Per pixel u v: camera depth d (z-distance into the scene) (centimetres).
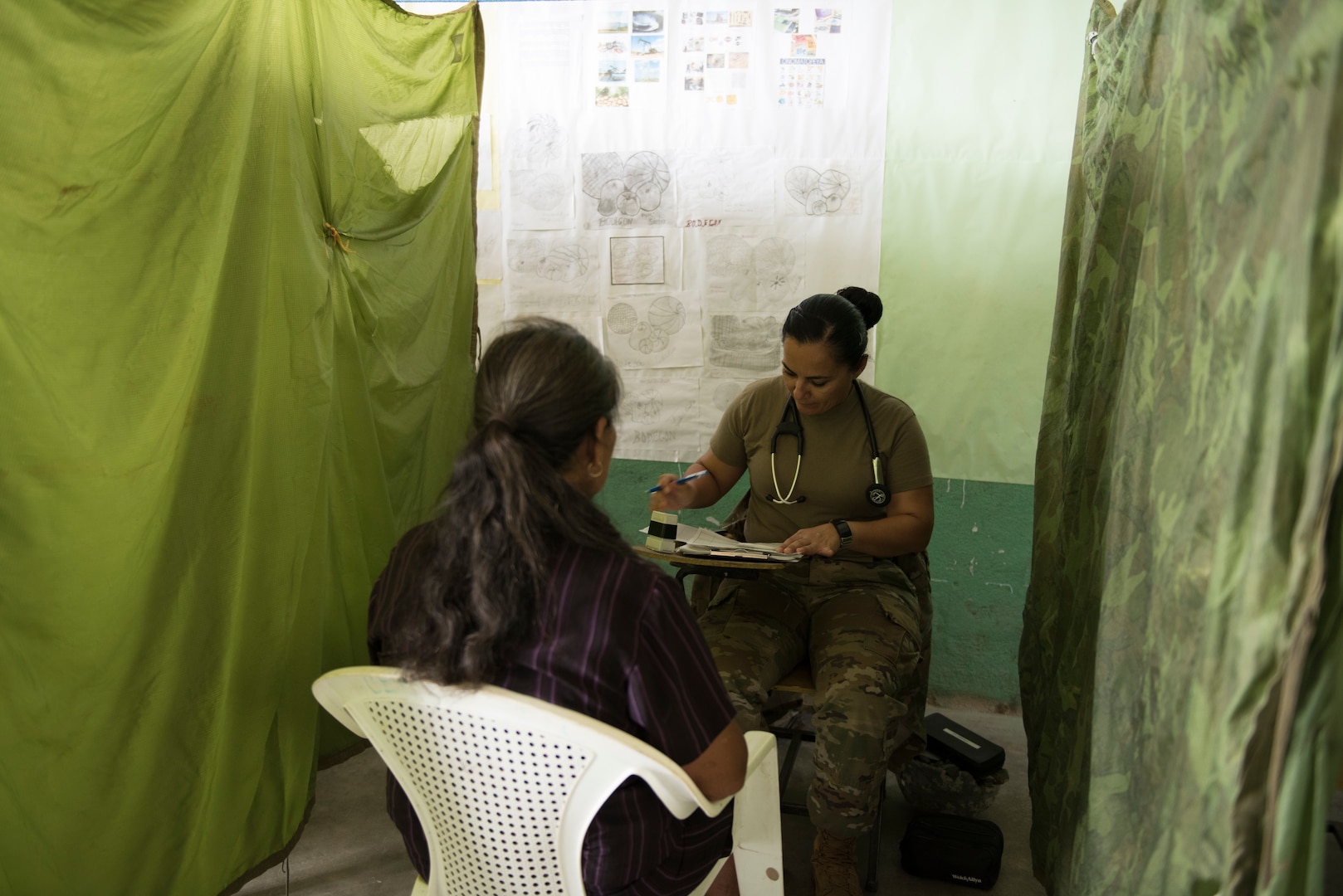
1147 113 164
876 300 266
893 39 293
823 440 235
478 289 327
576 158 314
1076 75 286
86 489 155
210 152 172
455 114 274
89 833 164
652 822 121
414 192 254
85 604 157
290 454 201
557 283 323
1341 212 91
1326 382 94
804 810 245
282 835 212
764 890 154
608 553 115
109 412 158
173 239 166
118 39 152
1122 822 137
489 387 118
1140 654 134
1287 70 101
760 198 307
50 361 148
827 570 232
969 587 318
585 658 112
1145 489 137
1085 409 192
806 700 273
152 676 172
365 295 232
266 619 200
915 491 232
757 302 313
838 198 304
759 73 301
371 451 238
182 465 173
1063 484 203
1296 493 98
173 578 174
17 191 140
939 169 297
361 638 243
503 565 110
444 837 125
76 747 160
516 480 110
